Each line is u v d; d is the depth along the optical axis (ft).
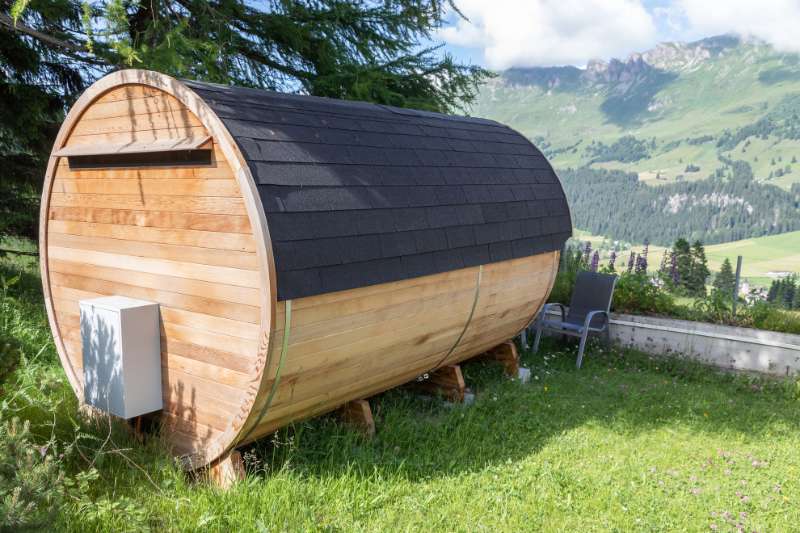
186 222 12.70
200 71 24.53
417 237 14.82
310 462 14.01
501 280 18.57
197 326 12.82
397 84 35.65
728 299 27.66
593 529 12.23
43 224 15.88
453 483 13.76
